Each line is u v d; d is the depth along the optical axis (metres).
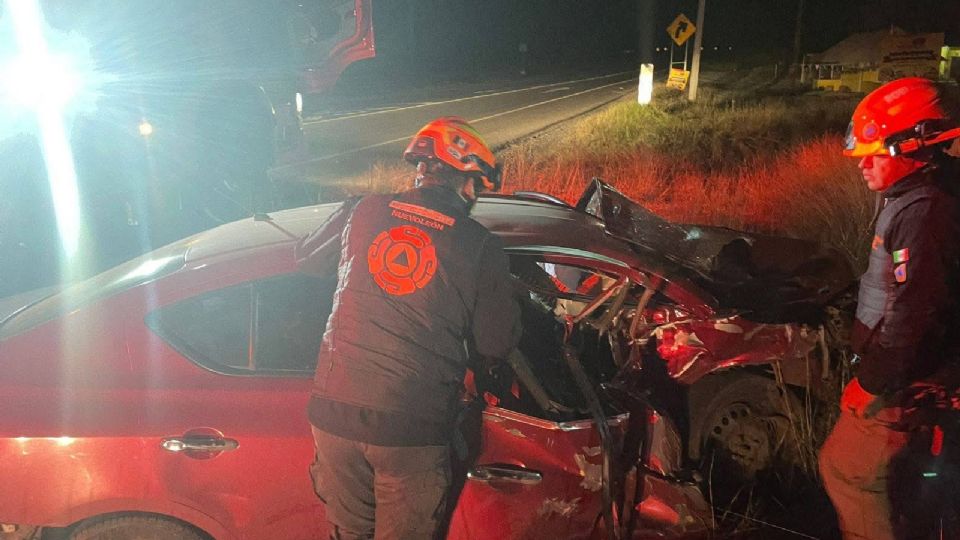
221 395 2.73
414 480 2.33
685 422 3.38
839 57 33.19
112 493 2.61
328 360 2.36
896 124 2.33
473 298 2.36
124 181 8.39
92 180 8.33
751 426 3.53
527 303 3.14
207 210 8.79
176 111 8.48
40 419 2.64
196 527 2.70
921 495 2.70
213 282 2.84
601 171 11.23
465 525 2.68
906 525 2.72
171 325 2.81
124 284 2.90
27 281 7.07
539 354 3.12
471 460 2.67
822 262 3.72
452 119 2.47
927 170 2.35
